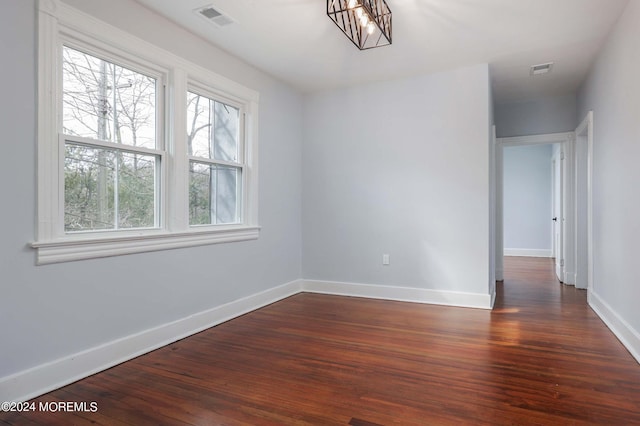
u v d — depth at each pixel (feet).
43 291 7.12
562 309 12.69
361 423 5.95
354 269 14.90
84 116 8.02
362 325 11.01
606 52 10.98
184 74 10.11
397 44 11.16
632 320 8.84
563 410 6.27
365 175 14.67
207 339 9.92
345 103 15.01
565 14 9.48
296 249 15.49
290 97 14.99
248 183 12.78
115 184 8.69
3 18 6.56
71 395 6.93
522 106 17.24
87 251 7.81
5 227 6.59
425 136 13.66
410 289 13.94
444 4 8.98
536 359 8.41
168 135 9.81
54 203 7.35
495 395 6.79
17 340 6.72
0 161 6.53
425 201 13.70
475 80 12.87
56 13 7.26
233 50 11.51
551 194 26.35
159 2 8.86
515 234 27.76
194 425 5.93
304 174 15.76
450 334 10.16
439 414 6.18
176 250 9.96
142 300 9.04
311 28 10.19
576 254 16.20
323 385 7.24
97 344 8.03
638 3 8.40
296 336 10.11
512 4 9.00
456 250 13.24
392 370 7.88
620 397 6.69
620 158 9.80
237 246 12.16
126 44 8.58
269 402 6.63
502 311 12.45
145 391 7.07
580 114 15.19
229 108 12.16
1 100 6.54
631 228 8.96
